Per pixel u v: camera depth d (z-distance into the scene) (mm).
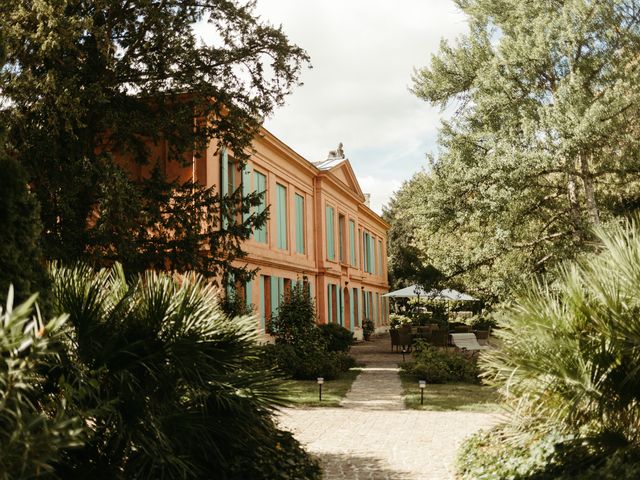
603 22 22047
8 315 3246
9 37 13086
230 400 5707
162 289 5578
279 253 29078
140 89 16812
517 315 6000
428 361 18672
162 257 15906
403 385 16969
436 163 24031
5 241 5074
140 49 16156
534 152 21188
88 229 14211
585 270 6039
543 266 24234
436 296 31703
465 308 45062
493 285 23891
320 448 9148
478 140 23969
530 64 22531
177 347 5371
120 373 5113
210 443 5758
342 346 28406
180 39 16047
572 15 22031
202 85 16734
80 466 5086
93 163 13992
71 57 14281
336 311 38250
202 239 16734
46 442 3133
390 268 62844
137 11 15836
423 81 25922
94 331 5203
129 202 14109
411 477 7410
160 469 5312
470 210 23188
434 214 23812
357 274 44938
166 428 5375
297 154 30953
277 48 17078
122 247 14297
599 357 5133
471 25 25578
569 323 5531
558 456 5355
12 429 3232
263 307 27078
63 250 13727
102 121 15000
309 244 34125
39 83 13266
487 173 22109
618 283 5418
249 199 17297
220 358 5871
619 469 4492
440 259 25625
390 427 10883
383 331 52938
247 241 25328
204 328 5887
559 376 5316
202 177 21375
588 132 20016
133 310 5574
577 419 5363
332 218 38812
